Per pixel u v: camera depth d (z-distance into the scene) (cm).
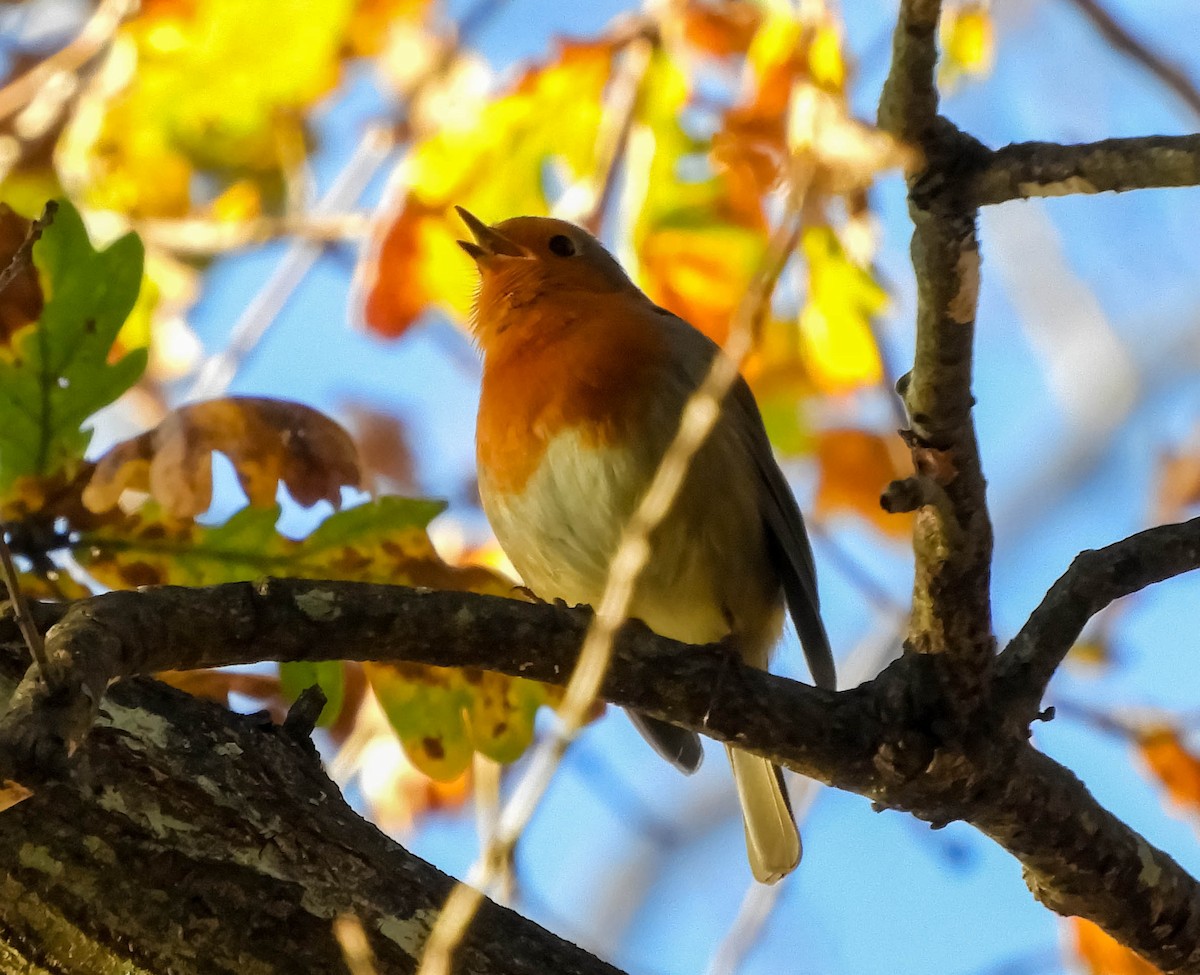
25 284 580
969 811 605
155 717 540
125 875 512
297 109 925
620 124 829
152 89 891
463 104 858
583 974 565
